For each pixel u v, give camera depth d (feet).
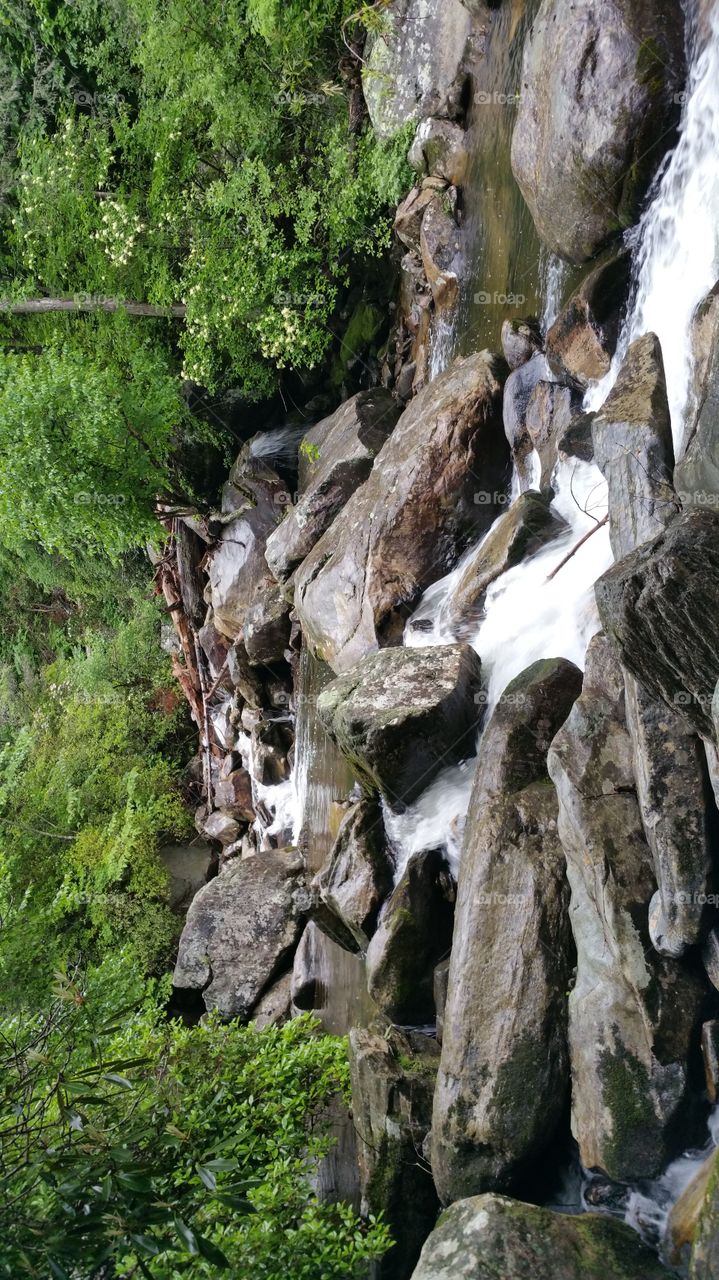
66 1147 11.37
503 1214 11.76
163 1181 13.39
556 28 18.38
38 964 23.24
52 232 37.42
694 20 16.62
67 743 46.16
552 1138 13.57
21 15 36.42
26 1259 10.02
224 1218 13.82
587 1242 11.46
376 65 26.99
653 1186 12.16
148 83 33.04
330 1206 14.51
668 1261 11.32
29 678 57.00
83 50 36.63
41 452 31.37
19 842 39.04
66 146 35.76
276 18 26.66
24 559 52.75
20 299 38.52
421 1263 11.73
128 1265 11.96
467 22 24.41
